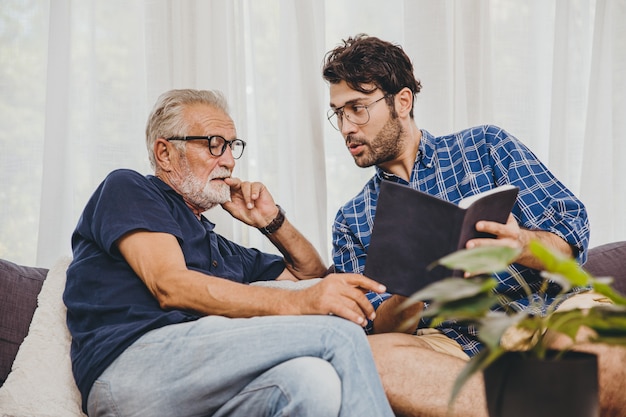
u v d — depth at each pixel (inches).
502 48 108.8
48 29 91.9
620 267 91.0
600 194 109.7
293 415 54.6
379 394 55.9
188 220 77.9
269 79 97.1
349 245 85.2
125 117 92.9
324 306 62.4
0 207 90.5
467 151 82.0
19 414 65.6
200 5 94.7
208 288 65.4
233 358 59.3
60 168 90.1
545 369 36.3
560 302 73.8
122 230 68.8
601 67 110.5
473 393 61.2
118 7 93.0
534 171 78.9
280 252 92.4
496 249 36.3
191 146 79.5
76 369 66.4
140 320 67.2
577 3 111.2
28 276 78.1
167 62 93.7
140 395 61.4
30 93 91.8
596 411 37.1
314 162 97.9
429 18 101.3
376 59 81.5
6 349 72.0
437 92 101.2
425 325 79.0
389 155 83.0
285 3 97.9
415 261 57.0
